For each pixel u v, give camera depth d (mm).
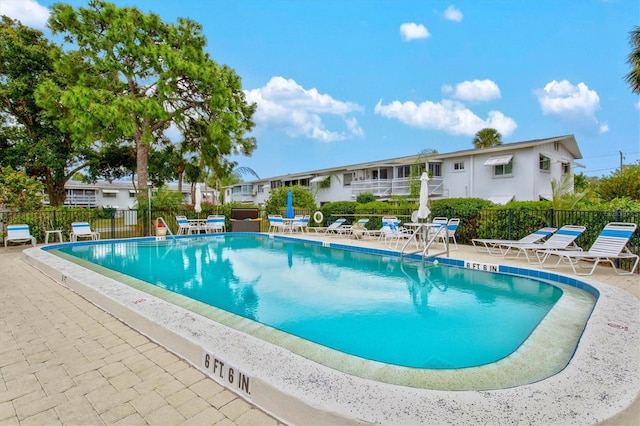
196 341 3086
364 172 28438
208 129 17609
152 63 15242
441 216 12742
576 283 5945
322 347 3402
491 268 7605
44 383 2770
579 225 8891
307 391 2238
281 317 4781
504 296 5801
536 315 4797
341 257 10023
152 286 6172
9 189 12711
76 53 15227
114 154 24578
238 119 17859
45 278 6824
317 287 6484
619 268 7262
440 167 23547
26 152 19250
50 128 20141
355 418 1963
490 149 20531
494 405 2055
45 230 13086
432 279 7086
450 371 2834
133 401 2516
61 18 14508
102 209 15273
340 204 18281
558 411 1979
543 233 8922
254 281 7031
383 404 2086
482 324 4453
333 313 4938
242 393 2555
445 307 5172
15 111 19281
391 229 11836
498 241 8969
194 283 6891
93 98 14211
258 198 41719
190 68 15453
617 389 2199
